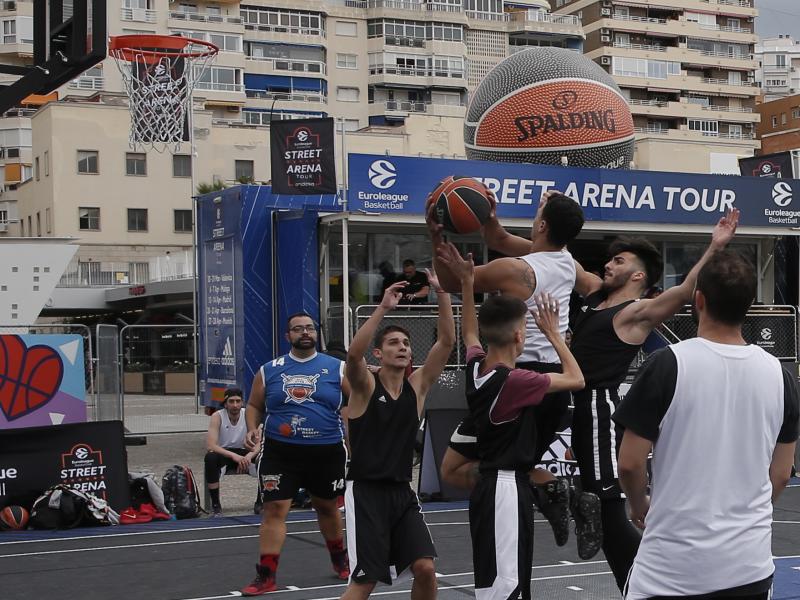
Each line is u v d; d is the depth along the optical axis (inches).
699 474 165.9
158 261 2018.9
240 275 654.5
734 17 4382.4
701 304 173.5
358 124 3644.2
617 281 262.7
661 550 167.6
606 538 257.8
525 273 255.4
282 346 649.6
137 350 1352.1
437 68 3703.3
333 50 3607.3
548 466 494.3
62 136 2391.7
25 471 475.2
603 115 671.1
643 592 168.6
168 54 1262.3
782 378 171.5
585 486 255.6
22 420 525.0
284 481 334.6
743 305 170.1
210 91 3277.6
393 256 688.4
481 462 246.4
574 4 4288.9
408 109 3693.4
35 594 336.5
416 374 268.1
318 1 3543.3
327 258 653.9
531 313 244.1
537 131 663.8
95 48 462.3
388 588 344.8
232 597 329.4
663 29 4242.1
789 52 6461.6
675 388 167.3
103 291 1990.7
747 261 172.2
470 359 249.3
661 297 249.1
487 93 681.6
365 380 257.3
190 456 714.8
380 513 255.8
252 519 482.0
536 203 644.1
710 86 4318.4
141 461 685.3
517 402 238.4
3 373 522.9
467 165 634.2
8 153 3304.6
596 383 254.7
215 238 693.9
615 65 4165.8
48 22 482.3
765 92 6412.4
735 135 4397.1
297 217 640.4
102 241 2416.3
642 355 651.5
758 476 167.5
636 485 173.6
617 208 668.1
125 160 2439.7
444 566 370.3
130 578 357.4
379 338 264.1
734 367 168.2
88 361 697.6
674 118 4276.6
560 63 676.1
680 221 687.7
